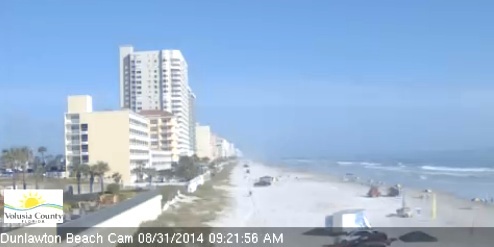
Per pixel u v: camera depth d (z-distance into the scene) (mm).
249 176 178125
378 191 102938
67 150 128250
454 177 161375
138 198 55281
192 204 83125
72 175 104812
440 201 90375
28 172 127688
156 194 64000
